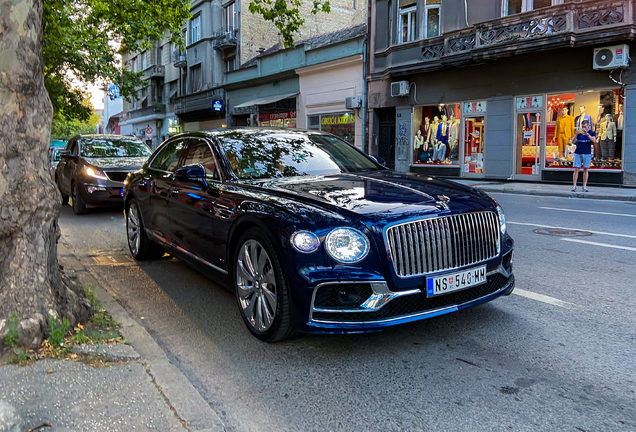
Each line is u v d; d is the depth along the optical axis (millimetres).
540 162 16875
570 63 15758
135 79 25016
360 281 3197
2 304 3104
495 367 3254
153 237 5809
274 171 4512
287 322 3461
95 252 6910
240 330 3967
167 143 6102
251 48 31844
